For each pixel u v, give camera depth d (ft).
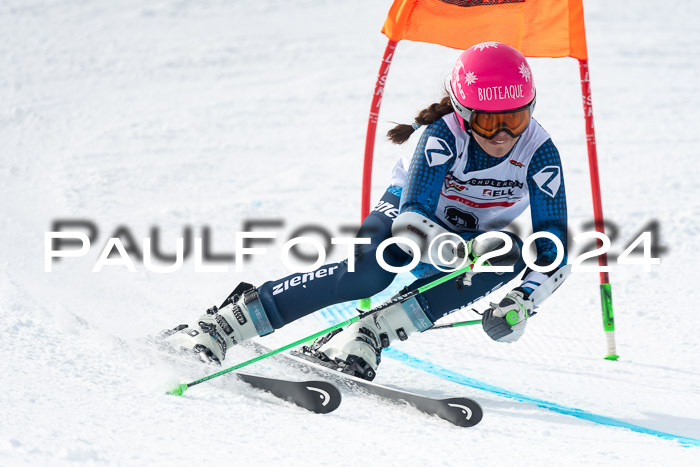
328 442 32.09
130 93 139.74
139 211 82.02
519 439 34.78
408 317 41.22
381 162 105.29
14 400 32.76
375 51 173.27
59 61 156.87
